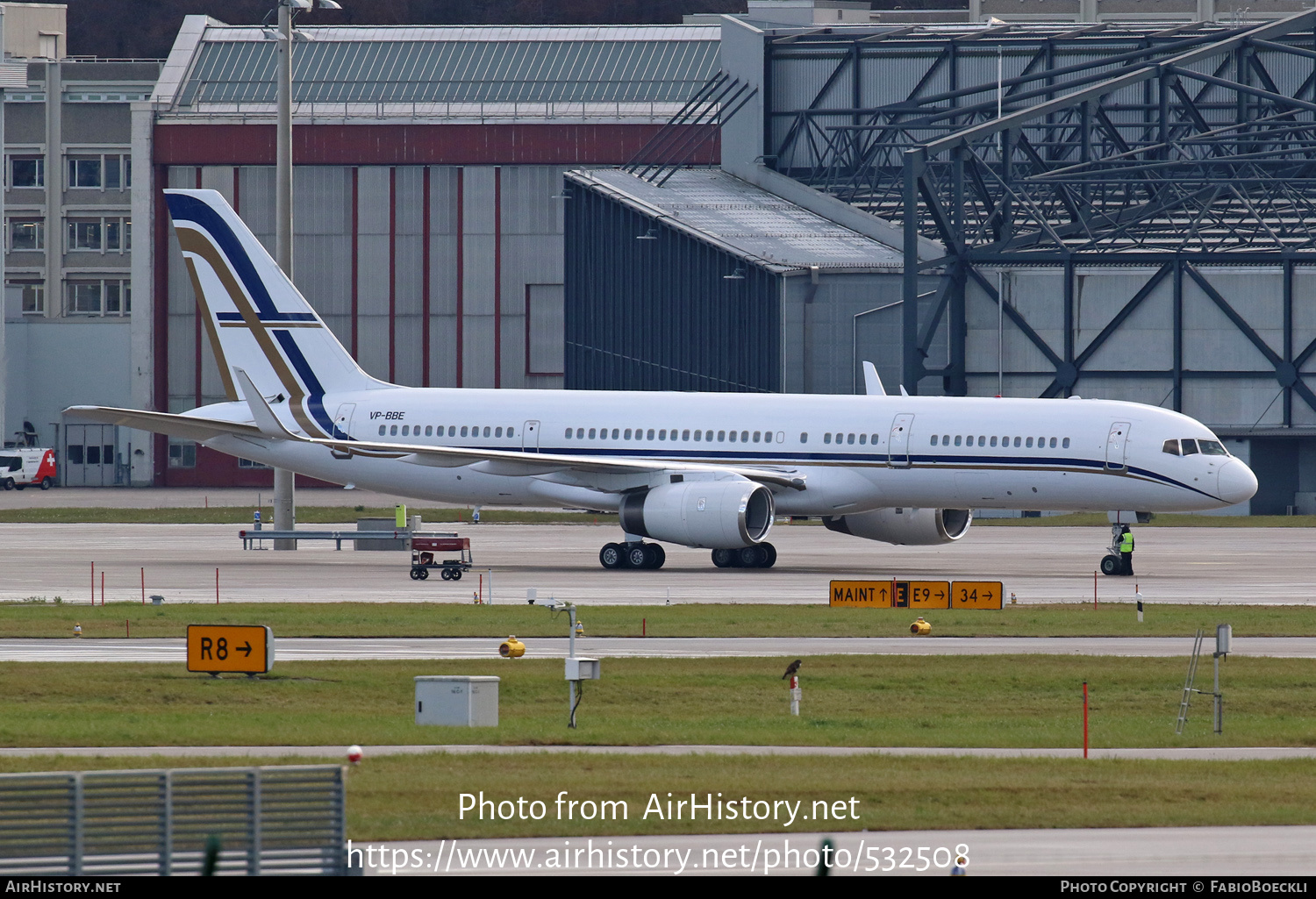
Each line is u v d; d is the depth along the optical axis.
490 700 105.38
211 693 116.75
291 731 101.25
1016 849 73.81
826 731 104.19
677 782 85.62
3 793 65.88
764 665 130.88
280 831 68.81
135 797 66.69
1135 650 142.50
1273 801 82.81
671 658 134.38
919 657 135.75
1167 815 79.75
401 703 114.00
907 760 92.75
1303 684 124.25
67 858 65.94
